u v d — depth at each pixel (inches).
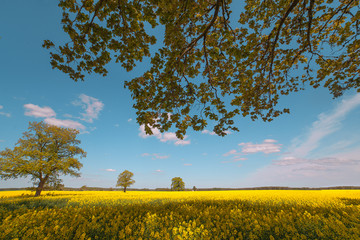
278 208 303.7
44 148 986.1
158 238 169.2
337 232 151.9
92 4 138.8
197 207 339.9
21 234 169.8
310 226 173.9
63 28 136.5
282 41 242.4
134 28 134.0
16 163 836.6
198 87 207.6
